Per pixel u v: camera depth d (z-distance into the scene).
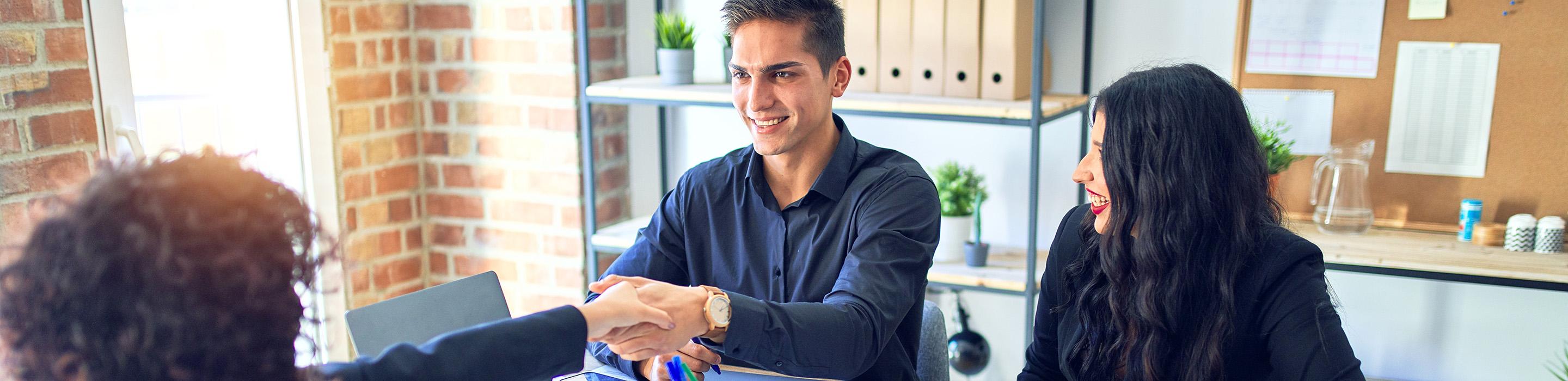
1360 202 2.19
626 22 2.79
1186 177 1.23
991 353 2.72
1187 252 1.25
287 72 2.55
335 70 2.58
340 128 2.61
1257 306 1.28
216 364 0.63
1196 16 2.31
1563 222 2.05
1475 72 2.12
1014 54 2.17
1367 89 2.20
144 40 2.35
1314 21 2.21
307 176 2.60
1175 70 1.27
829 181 1.50
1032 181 2.12
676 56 2.46
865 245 1.40
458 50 2.73
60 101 1.99
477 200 2.83
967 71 2.22
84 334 0.60
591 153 2.54
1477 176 2.17
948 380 1.77
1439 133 2.18
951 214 2.38
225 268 0.62
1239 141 1.24
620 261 1.67
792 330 1.20
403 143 2.81
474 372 0.89
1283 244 1.28
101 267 0.60
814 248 1.52
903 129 2.65
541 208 2.75
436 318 1.38
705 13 2.71
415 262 2.90
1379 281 2.37
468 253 2.89
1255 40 2.25
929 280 2.34
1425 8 2.13
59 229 0.61
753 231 1.59
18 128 1.92
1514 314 2.27
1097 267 1.40
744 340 1.18
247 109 2.59
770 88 1.43
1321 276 1.27
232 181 0.67
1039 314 1.55
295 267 0.70
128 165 0.65
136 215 0.61
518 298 2.86
